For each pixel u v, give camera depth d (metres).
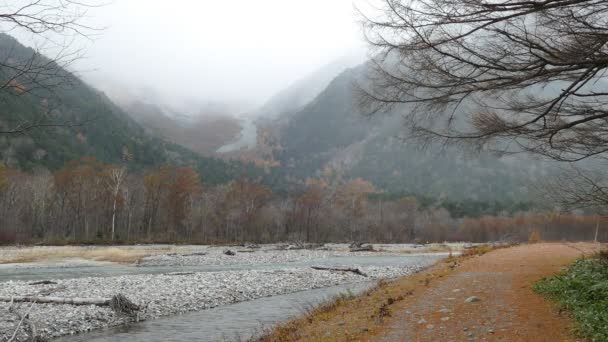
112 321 14.99
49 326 13.80
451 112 7.81
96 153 125.75
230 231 90.31
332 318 11.55
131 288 21.30
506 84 6.82
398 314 10.60
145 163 154.88
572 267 13.94
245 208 90.81
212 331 13.77
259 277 26.53
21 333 12.66
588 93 7.34
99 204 74.75
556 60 6.46
